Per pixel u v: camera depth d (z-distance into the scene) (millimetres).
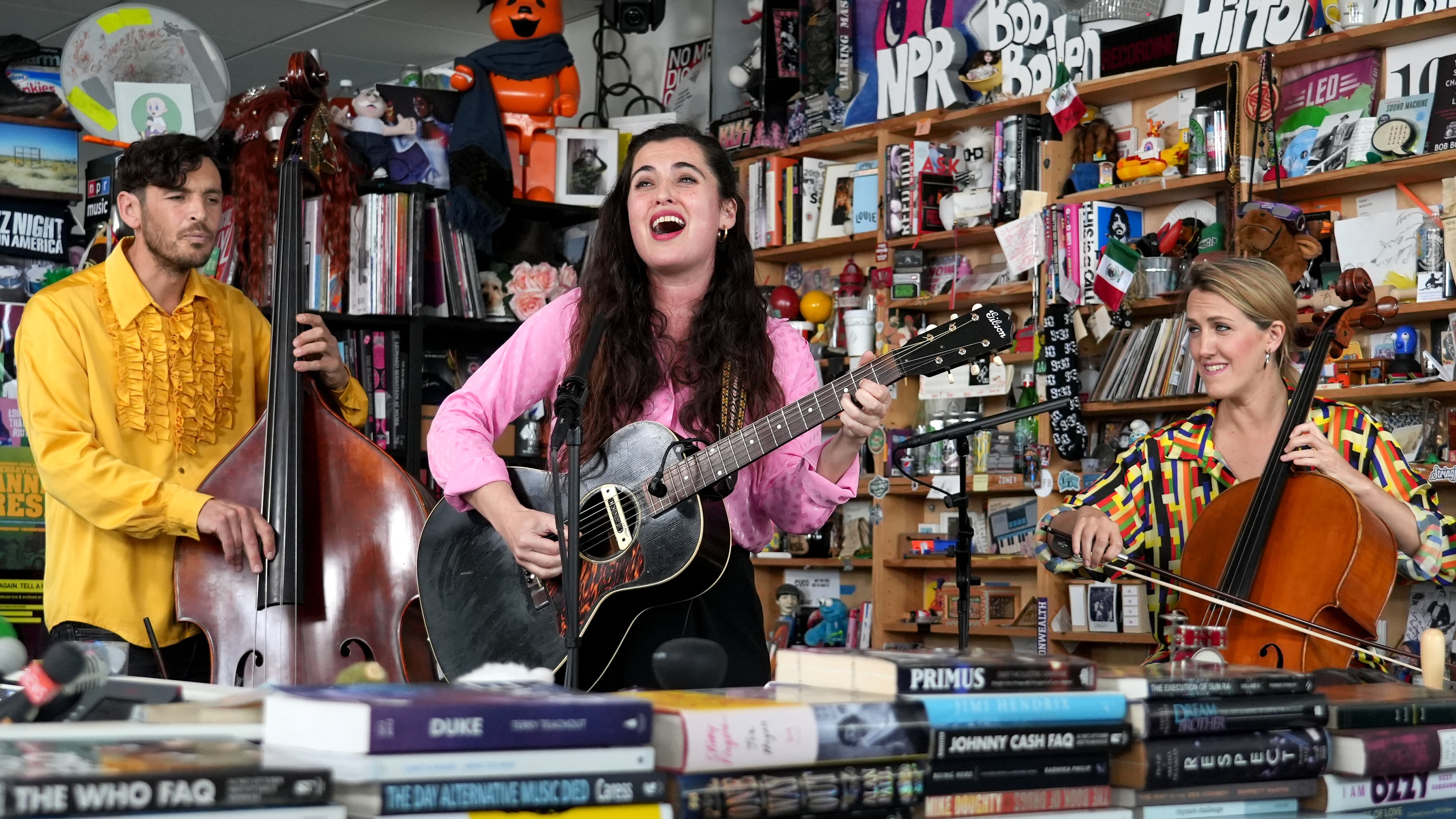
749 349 2361
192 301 2963
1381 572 2441
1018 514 4688
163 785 861
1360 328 3846
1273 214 3789
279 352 2854
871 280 5211
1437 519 2541
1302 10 4000
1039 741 1189
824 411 2191
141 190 2867
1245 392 2666
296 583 2756
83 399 2799
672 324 2387
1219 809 1294
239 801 879
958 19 4906
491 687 1149
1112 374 4344
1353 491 2471
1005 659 1284
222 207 4574
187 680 2869
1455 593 3762
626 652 2277
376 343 4926
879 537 4938
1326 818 1340
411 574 2807
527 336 2447
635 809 1006
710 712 1041
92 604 2783
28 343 2797
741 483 2320
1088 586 4340
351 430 2869
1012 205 4555
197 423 2926
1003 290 4621
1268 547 2494
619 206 2395
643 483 2273
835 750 1091
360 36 6691
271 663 2734
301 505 2791
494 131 5074
